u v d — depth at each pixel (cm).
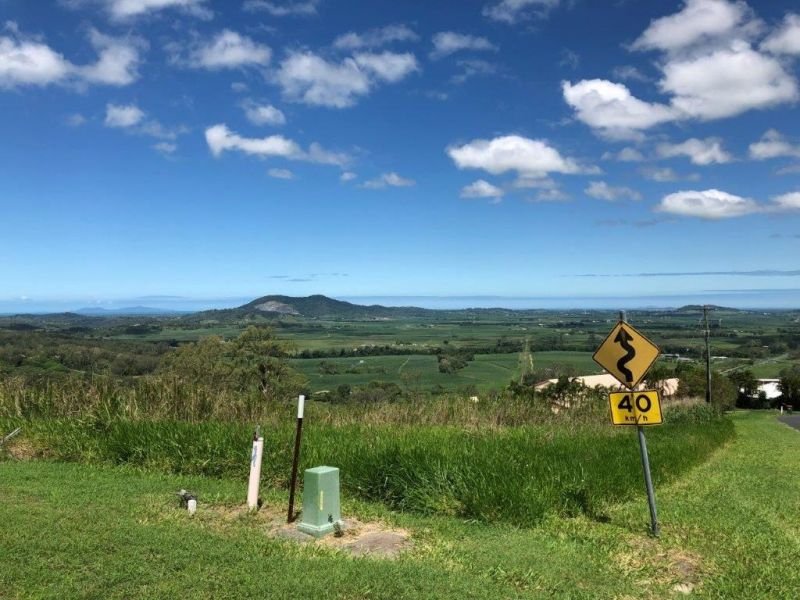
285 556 587
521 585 558
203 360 1967
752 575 610
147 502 771
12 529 609
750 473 1379
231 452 996
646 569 618
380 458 905
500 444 1118
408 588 518
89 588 483
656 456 1252
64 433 1148
